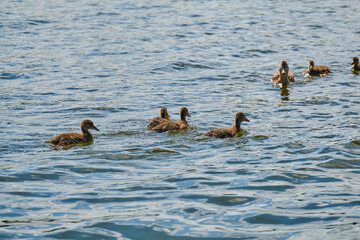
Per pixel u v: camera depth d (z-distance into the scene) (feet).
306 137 56.18
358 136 56.13
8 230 35.96
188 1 169.17
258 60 99.14
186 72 89.66
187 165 48.29
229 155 50.93
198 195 41.70
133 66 92.48
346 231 35.73
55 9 150.00
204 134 57.16
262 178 45.14
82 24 129.29
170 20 136.98
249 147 53.31
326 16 144.77
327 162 48.67
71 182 44.37
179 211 38.91
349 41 115.14
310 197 41.27
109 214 38.42
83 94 75.25
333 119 63.31
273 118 64.28
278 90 79.36
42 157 50.29
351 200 40.60
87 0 167.73
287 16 144.36
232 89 79.66
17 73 85.92
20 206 39.70
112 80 83.41
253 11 151.84
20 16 136.46
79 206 39.75
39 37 113.80
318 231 35.81
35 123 61.67
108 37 115.65
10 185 43.55
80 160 49.52
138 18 138.92
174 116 65.77
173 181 44.52
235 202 40.47
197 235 35.42
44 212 38.75
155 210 39.09
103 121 62.90
